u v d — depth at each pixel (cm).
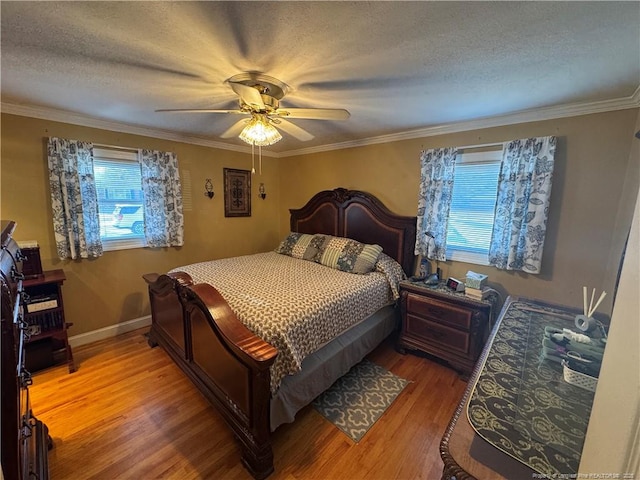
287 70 156
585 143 206
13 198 237
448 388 227
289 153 427
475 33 120
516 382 112
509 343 145
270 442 170
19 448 101
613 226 200
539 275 233
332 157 376
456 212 277
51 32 122
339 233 363
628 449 41
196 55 142
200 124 281
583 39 123
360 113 235
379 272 284
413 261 307
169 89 188
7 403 87
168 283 231
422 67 152
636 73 154
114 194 293
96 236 274
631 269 49
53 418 191
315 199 386
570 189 215
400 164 312
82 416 193
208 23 115
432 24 114
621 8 102
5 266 106
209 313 172
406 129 291
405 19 110
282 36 123
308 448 172
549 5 101
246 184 408
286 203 446
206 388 195
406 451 171
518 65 149
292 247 357
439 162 273
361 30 118
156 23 115
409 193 307
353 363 232
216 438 179
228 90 188
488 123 247
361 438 180
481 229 264
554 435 88
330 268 296
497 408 99
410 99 201
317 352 203
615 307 55
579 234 213
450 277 285
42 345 245
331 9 105
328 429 186
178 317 224
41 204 250
